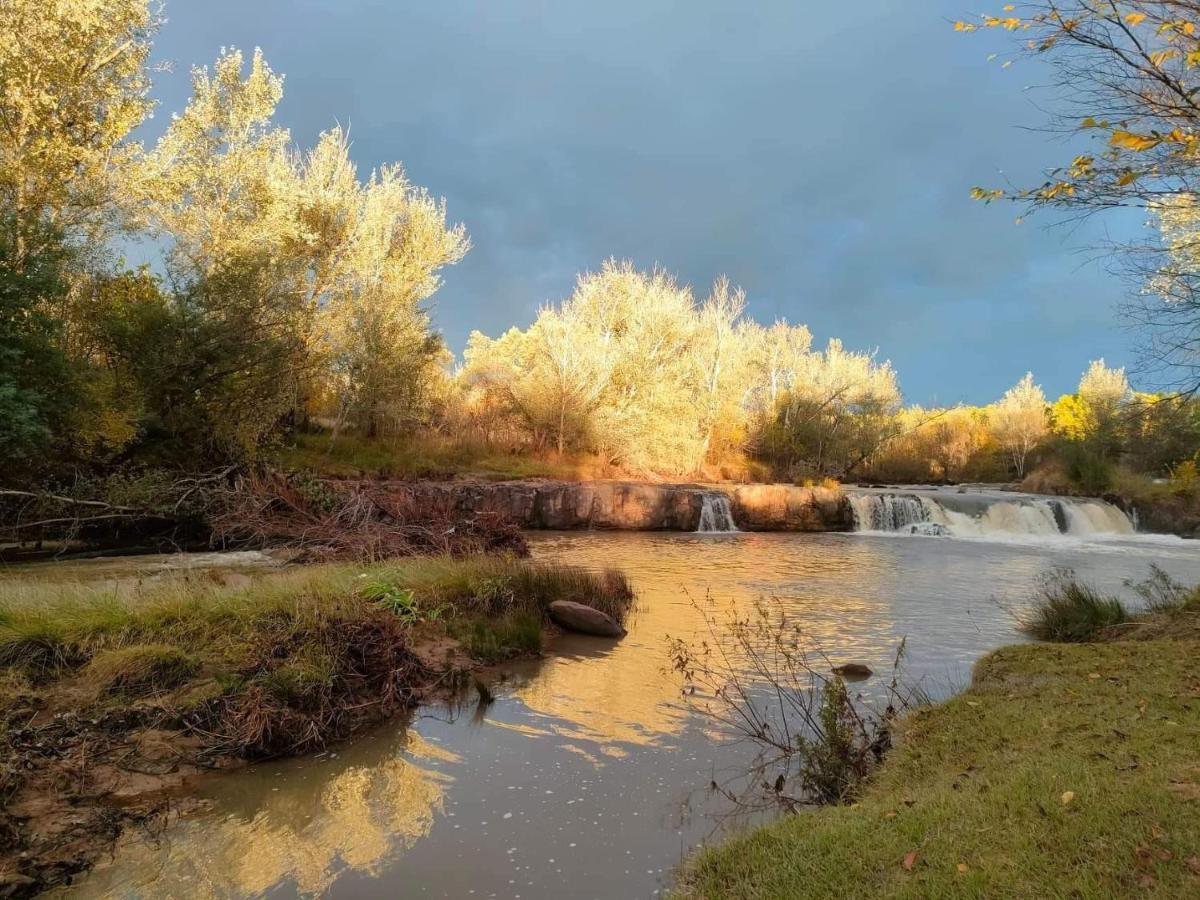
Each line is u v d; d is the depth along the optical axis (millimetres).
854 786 5102
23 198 15562
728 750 6277
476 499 25250
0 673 6293
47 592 7824
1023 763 4602
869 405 46031
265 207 22594
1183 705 5551
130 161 18172
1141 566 19812
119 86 18141
